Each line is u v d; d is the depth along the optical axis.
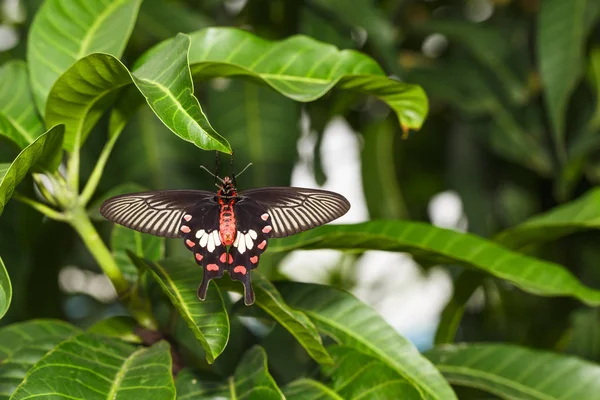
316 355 1.32
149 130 1.56
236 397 1.32
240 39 1.34
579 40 1.52
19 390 1.27
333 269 2.09
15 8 1.74
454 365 1.39
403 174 1.91
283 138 1.57
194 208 1.29
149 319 1.36
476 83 1.60
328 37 1.58
